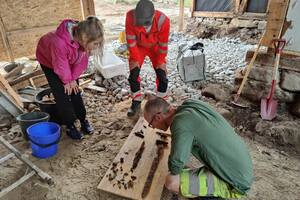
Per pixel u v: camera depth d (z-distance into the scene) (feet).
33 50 13.35
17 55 12.80
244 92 10.88
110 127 9.66
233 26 21.29
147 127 9.12
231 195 5.80
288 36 9.32
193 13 22.77
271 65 9.95
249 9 20.44
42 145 7.66
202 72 13.15
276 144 8.76
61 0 13.60
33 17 12.80
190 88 12.67
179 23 23.48
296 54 9.34
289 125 8.99
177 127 5.28
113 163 7.52
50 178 7.04
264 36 9.71
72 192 6.88
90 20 6.84
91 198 6.69
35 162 7.91
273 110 9.66
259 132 9.19
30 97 11.06
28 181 7.20
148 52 10.14
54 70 7.32
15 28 12.34
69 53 7.27
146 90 12.39
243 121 9.82
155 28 9.11
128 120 10.09
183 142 5.19
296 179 7.31
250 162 5.61
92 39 6.84
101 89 12.32
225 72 14.25
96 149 8.48
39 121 8.52
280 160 8.07
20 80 11.72
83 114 8.96
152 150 8.02
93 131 9.39
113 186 6.78
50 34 7.52
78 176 7.41
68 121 8.59
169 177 5.87
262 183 7.14
